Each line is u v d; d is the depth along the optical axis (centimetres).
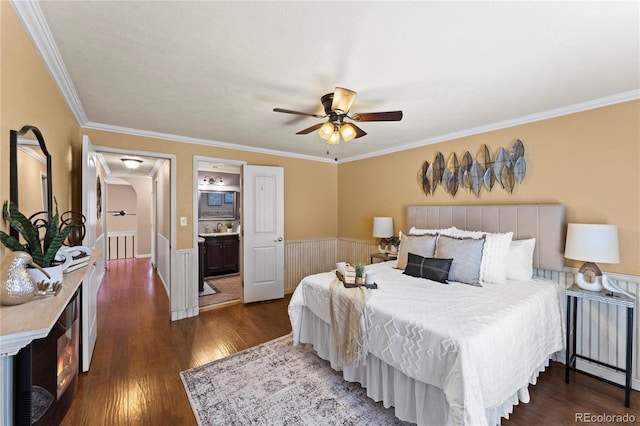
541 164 274
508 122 295
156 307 400
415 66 188
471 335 151
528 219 272
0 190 117
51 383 159
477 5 132
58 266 145
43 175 167
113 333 315
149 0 129
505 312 181
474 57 177
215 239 588
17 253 124
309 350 280
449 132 340
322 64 186
